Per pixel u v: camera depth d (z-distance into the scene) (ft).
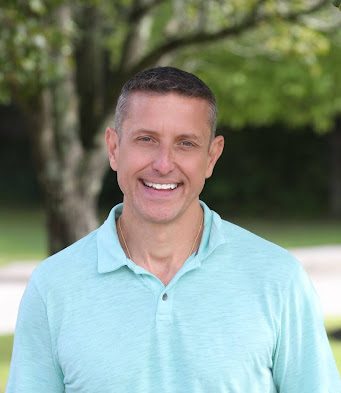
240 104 66.54
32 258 67.97
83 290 11.57
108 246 11.66
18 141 124.16
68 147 41.93
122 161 11.48
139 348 11.28
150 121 11.22
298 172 114.83
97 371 11.34
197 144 11.36
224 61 59.77
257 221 103.50
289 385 11.73
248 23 38.96
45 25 36.58
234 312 11.40
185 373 11.26
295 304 11.63
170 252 11.63
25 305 11.85
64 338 11.53
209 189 116.37
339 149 109.81
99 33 44.24
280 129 113.39
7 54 33.63
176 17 45.52
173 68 11.52
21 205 119.24
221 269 11.58
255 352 11.35
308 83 66.33
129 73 40.93
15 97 39.99
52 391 11.83
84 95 43.34
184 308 11.38
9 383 11.93
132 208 11.59
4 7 32.86
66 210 42.11
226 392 11.31
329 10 42.42
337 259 66.23
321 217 107.45
